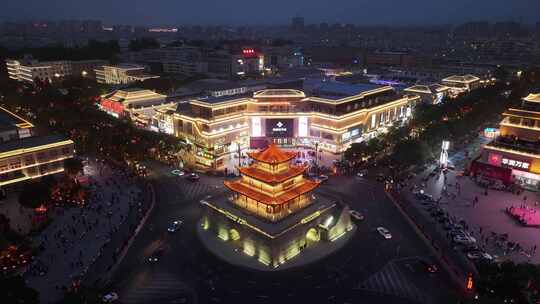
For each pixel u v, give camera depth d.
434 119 191.50
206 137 161.12
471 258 95.94
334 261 97.25
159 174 150.38
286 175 101.94
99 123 179.88
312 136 179.62
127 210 121.69
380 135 171.88
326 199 113.12
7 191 133.75
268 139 178.12
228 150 170.50
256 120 175.75
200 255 100.06
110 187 138.12
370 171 153.25
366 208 123.56
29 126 175.38
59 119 190.25
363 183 142.12
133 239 106.38
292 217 101.56
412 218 116.31
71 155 146.12
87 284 87.25
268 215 100.56
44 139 145.62
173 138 157.75
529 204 125.19
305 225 102.19
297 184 107.44
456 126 177.25
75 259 97.00
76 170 136.62
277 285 88.62
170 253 100.62
